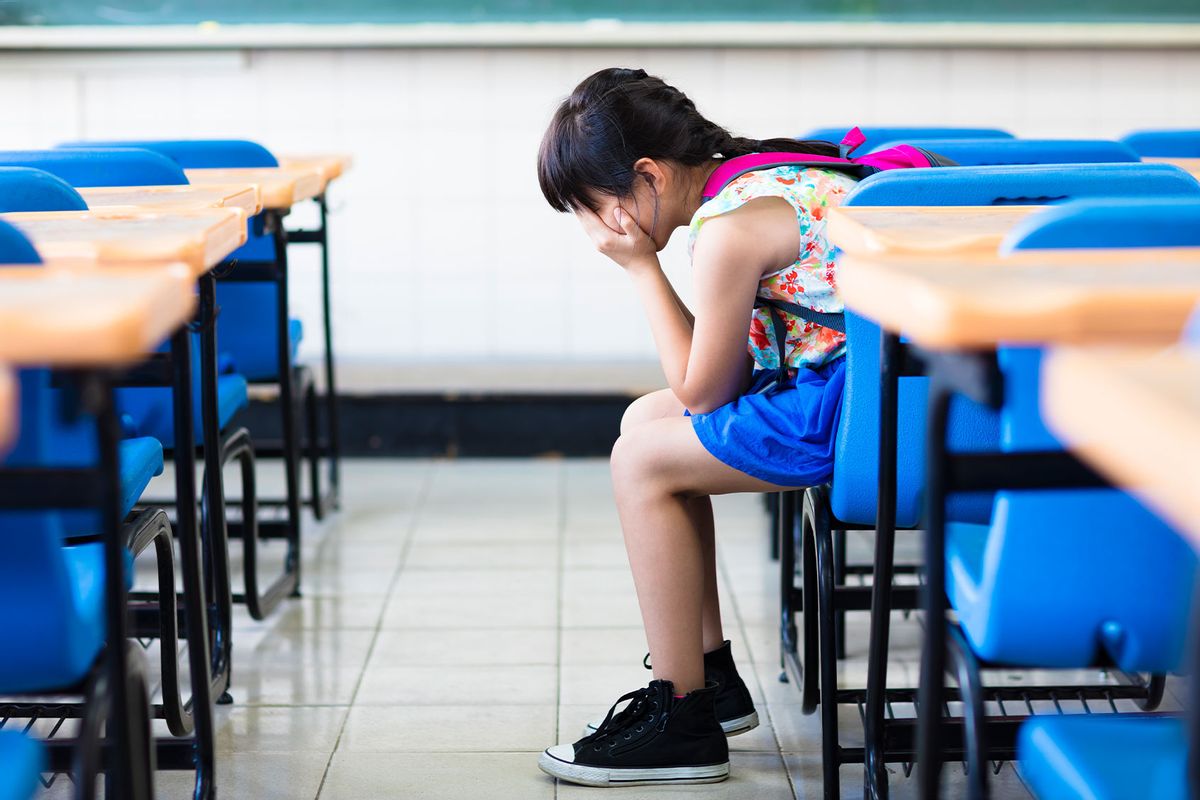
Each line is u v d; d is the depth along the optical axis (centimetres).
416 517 352
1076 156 211
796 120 442
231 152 281
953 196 156
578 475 399
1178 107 443
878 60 439
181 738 176
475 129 440
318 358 451
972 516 165
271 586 278
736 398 187
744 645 257
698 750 197
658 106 184
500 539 331
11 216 153
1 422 67
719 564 310
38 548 108
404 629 266
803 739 214
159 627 180
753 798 193
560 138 186
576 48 436
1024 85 441
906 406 162
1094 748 99
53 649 112
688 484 189
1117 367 70
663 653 197
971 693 117
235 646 257
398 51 435
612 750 196
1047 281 95
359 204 445
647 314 190
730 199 178
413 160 442
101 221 147
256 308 298
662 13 433
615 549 322
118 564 107
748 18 434
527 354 454
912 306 95
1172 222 112
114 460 103
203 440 224
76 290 91
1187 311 87
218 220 148
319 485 358
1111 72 441
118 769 112
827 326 183
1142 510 113
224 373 278
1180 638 117
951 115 443
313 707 228
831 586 181
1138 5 432
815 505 183
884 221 141
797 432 181
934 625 113
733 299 178
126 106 434
